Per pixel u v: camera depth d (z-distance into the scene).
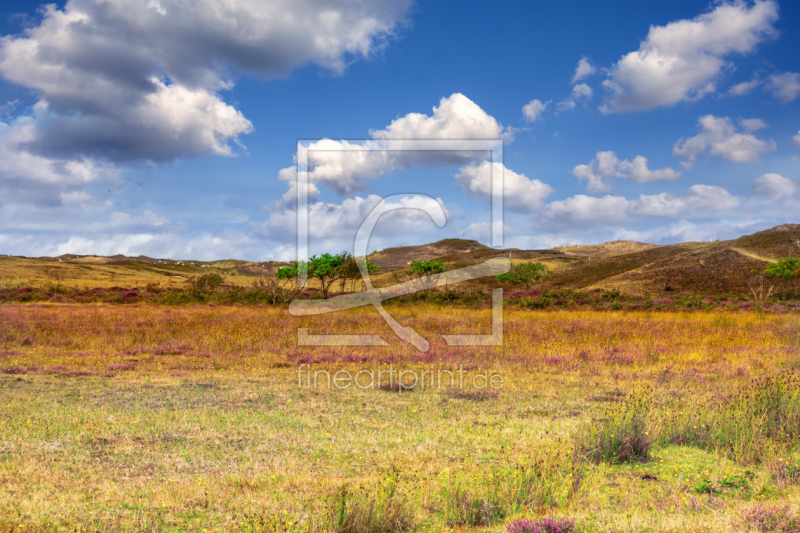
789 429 6.89
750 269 71.88
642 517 4.38
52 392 9.80
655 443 6.99
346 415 8.67
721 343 16.67
